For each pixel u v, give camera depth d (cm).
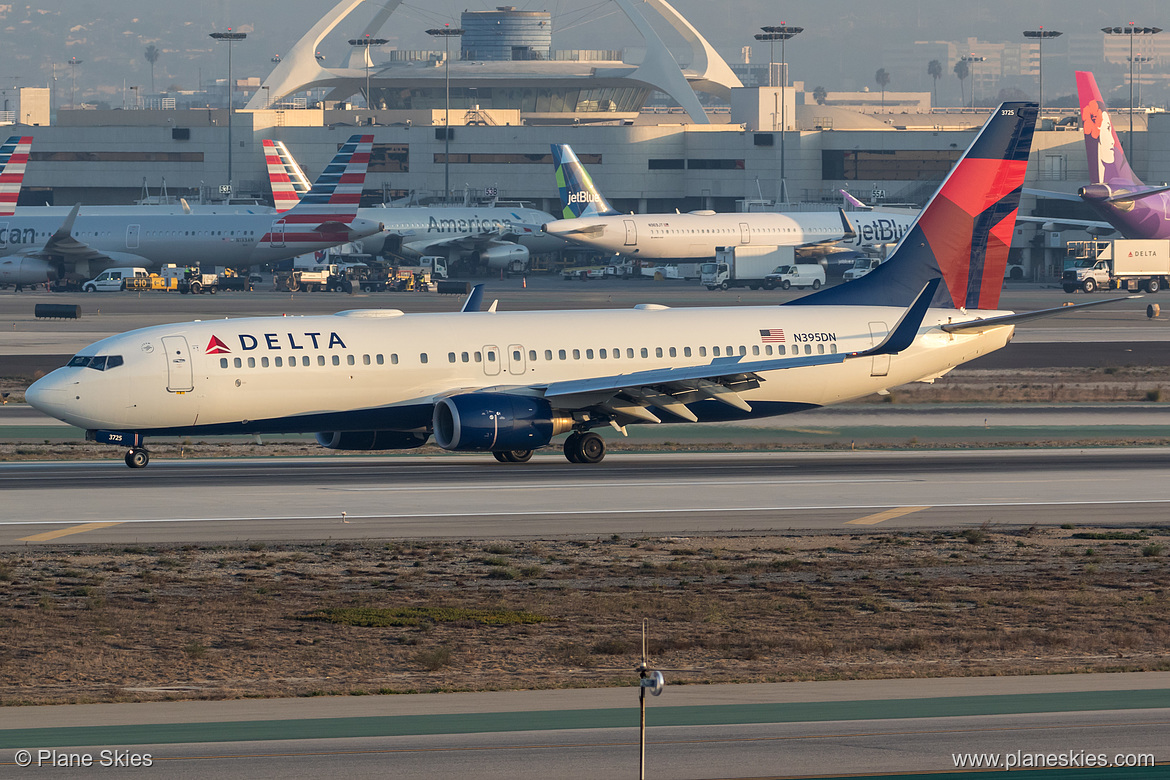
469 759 6938
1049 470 19912
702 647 10612
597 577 13262
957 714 8019
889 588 12912
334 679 9494
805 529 15662
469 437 19150
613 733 7525
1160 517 16462
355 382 19750
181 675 9594
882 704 8350
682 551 14450
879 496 17725
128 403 18850
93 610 11619
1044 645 10738
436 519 15962
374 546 14488
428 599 12262
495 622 11394
